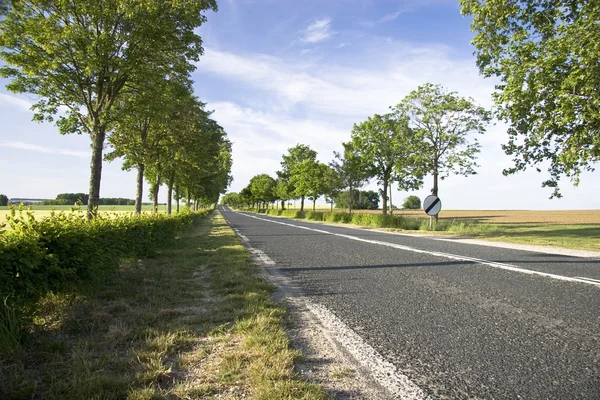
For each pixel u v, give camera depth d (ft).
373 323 12.72
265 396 7.52
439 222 77.00
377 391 8.00
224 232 58.34
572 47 39.27
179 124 63.36
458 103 92.27
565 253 30.99
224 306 14.42
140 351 9.93
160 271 22.61
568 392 7.75
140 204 62.85
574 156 40.42
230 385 8.27
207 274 22.48
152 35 37.52
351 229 72.08
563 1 46.65
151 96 41.98
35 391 7.73
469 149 93.81
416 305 14.87
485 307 14.37
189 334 11.56
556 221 133.18
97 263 16.02
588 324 12.15
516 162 53.26
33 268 11.78
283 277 21.36
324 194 158.30
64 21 35.78
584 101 39.04
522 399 7.52
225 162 175.73
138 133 60.80
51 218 15.11
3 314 10.18
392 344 10.75
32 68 34.22
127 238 22.67
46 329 12.10
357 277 20.90
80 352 9.74
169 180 90.12
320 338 11.35
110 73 36.86
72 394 7.61
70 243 14.46
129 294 16.79
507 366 9.12
